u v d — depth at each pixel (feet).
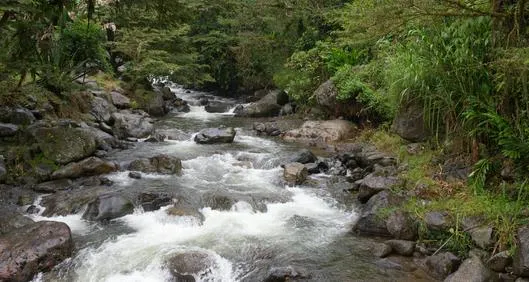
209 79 63.67
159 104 53.31
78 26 37.37
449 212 20.85
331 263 19.62
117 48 53.67
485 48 21.70
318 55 48.34
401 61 27.61
